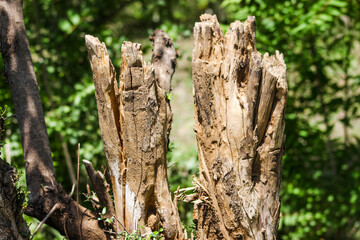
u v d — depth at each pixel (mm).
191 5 6160
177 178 3945
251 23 2055
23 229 1972
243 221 2031
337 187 4535
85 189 3410
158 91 2109
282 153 2078
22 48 2281
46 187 2146
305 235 4496
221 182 2047
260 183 2066
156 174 2137
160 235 2188
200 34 2057
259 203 2051
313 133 4387
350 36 4406
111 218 2119
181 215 2828
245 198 2021
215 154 2057
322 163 4570
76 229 2129
